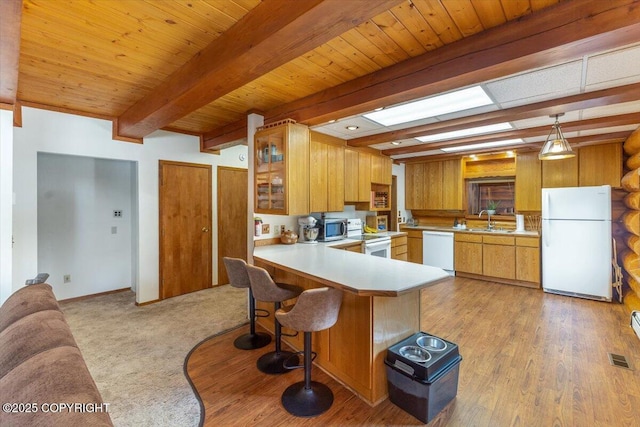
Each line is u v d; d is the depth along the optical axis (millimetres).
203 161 4590
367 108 2545
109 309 3791
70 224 4109
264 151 3217
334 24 1415
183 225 4383
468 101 2672
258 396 2094
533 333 3051
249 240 3410
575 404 1974
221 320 3445
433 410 1860
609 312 3633
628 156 4273
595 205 4062
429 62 2039
